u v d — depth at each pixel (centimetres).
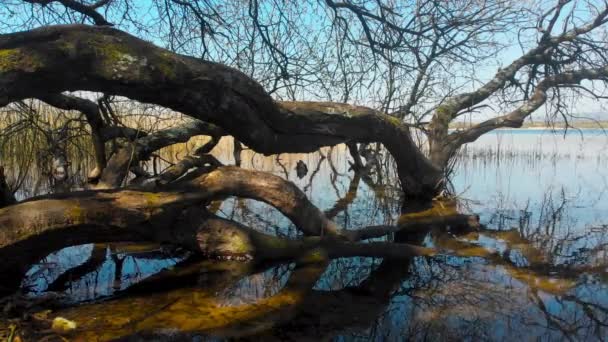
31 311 319
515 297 356
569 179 1036
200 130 638
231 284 386
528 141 2470
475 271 421
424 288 378
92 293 362
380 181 1041
